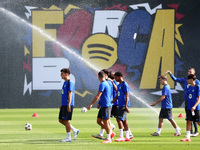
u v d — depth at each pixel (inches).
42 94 2233.0
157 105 2249.0
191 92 811.4
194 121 843.4
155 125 1237.1
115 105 874.1
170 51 2237.9
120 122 816.3
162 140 836.0
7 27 2226.9
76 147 716.7
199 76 2218.3
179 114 1710.1
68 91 786.2
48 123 1298.0
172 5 2234.3
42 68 2240.4
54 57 2249.0
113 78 872.3
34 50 2242.9
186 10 2230.6
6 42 2226.9
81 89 2244.1
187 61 2226.9
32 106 2229.3
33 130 1069.1
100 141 815.7
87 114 1729.8
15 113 1828.2
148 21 2247.8
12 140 836.0
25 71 2234.3
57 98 2237.9
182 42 2234.3
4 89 2222.0
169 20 2237.9
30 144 763.4
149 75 2244.1
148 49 2246.6
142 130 1079.6
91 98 2242.9
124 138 846.5
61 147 716.7
